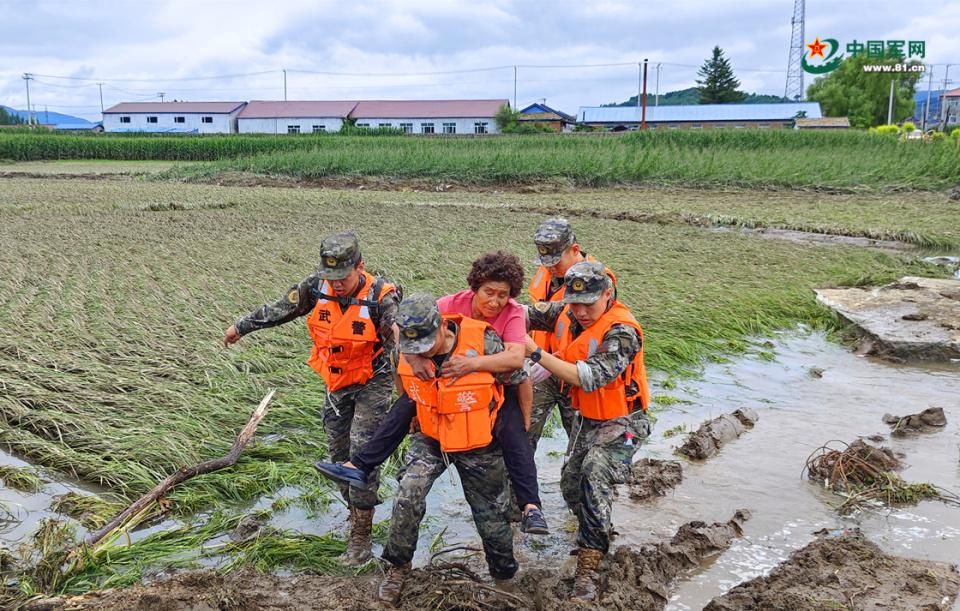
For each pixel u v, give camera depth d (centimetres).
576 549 478
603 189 2838
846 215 2002
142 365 755
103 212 2016
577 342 431
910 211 2081
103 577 439
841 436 664
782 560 467
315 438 625
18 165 4522
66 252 1385
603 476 427
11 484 546
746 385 799
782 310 1070
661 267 1316
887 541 490
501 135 5453
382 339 448
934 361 889
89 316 932
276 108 8050
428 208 2206
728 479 579
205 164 3653
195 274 1206
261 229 1725
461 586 405
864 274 1276
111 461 566
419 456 409
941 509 533
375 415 454
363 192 2814
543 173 2925
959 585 429
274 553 458
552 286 515
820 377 830
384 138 4319
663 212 2042
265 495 542
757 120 7162
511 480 405
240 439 576
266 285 1128
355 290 443
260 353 796
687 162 2947
